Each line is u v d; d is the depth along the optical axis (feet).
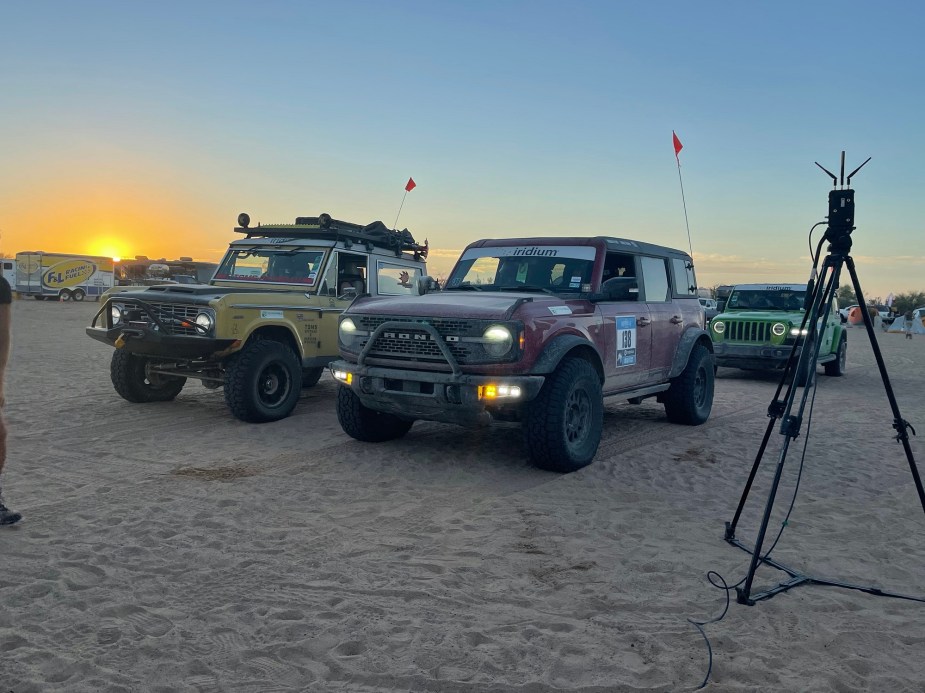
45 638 10.66
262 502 17.30
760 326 43.50
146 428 25.40
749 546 15.07
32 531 15.02
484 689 9.57
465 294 22.26
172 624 11.18
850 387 43.16
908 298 193.36
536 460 20.29
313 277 29.25
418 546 14.66
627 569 13.67
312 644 10.63
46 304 143.13
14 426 25.29
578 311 21.36
